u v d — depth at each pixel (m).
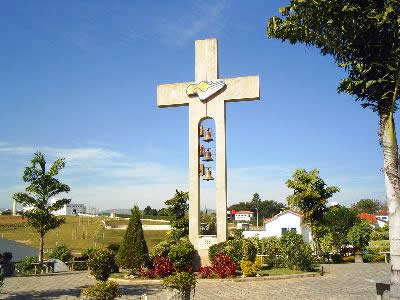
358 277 22.52
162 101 26.05
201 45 25.91
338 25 11.16
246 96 24.62
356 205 105.62
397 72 10.55
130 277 22.52
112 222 100.44
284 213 47.31
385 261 34.03
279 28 11.95
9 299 16.81
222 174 24.33
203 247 24.03
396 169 10.42
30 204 28.88
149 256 23.77
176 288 12.99
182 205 35.38
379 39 10.74
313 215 36.94
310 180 36.66
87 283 21.88
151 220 98.12
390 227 10.41
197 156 25.09
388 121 10.66
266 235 47.44
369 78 10.99
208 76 25.44
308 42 11.90
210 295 16.88
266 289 18.27
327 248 35.66
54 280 23.53
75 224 98.06
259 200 133.50
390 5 10.22
